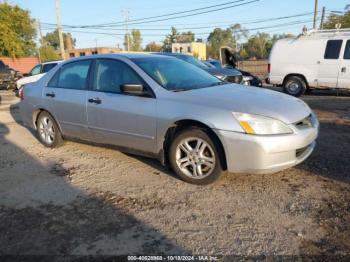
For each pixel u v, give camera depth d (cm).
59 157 541
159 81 436
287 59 1228
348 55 1105
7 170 489
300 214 329
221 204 356
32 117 607
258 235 297
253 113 365
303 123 386
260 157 358
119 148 482
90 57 514
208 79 491
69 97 520
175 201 368
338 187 383
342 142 563
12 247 296
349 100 1085
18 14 3334
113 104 458
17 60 3653
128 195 389
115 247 290
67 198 388
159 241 296
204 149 395
